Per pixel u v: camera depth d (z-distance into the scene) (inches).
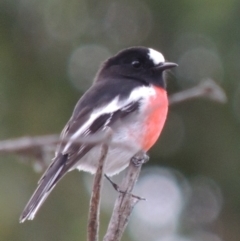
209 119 581.3
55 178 347.9
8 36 552.1
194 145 589.0
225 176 580.4
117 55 436.1
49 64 555.5
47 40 559.5
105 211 525.3
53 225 505.7
